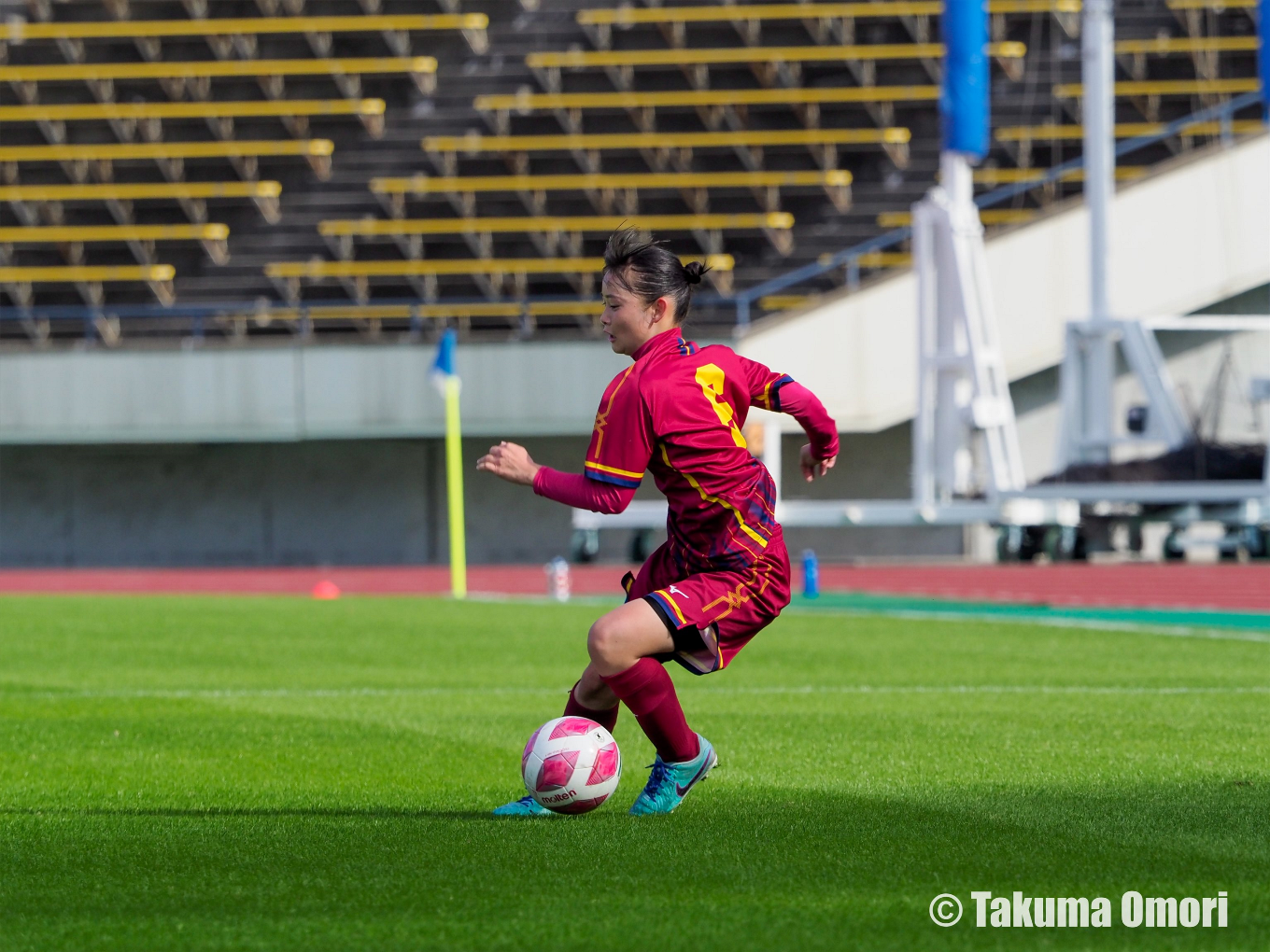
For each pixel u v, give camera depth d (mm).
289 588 68000
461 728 21484
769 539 13617
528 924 9570
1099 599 52625
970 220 67000
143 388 84125
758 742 19344
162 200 92938
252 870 11422
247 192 92562
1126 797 14766
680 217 90312
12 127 95875
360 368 83250
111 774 17250
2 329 91625
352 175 93875
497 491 89375
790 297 88500
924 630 39531
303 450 90250
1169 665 30016
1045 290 81250
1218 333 84750
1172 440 69438
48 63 98625
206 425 84000
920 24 94938
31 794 15688
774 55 93875
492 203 92125
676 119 94188
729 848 12109
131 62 98688
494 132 95125
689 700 24750
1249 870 11180
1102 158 69062
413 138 95062
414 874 11211
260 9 99312
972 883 10734
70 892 10664
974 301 67250
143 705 24688
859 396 80875
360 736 20578
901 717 22109
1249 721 21344
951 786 15562
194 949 9062
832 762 17484
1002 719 21766
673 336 13617
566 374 82438
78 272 90688
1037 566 72938
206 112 94938
